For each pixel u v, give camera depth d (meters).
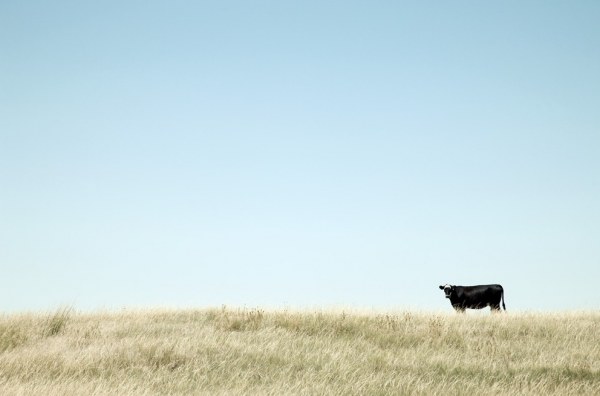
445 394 12.02
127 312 21.77
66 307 20.73
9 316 19.66
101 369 13.80
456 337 17.78
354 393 12.02
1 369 13.49
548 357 15.55
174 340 16.30
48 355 14.76
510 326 19.36
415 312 22.00
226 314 20.58
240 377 13.36
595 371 14.09
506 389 12.48
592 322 20.22
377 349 16.45
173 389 12.40
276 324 19.33
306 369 14.12
